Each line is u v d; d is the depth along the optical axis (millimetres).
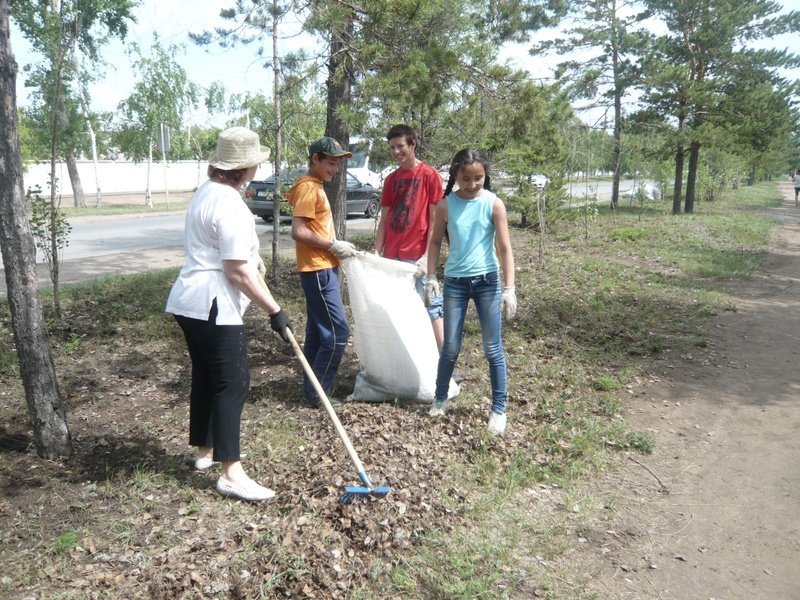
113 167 37969
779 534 3344
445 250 11234
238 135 3246
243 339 3361
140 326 6582
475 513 3336
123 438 4105
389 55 6855
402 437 4031
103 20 12672
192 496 3373
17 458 3746
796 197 32844
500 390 4227
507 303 4098
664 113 22594
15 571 2748
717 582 2955
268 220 16219
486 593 2742
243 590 2674
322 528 3061
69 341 6074
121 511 3236
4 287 8422
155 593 2652
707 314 7727
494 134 7469
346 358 5719
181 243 13938
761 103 21406
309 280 4406
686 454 4215
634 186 25828
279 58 7484
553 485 3732
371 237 13258
